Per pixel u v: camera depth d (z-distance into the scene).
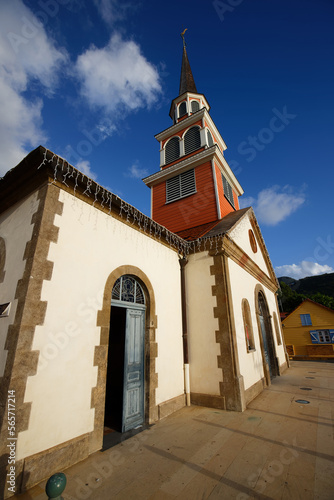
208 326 6.40
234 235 7.98
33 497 2.54
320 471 2.96
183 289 7.06
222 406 5.62
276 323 13.02
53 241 3.67
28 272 3.32
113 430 4.65
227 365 5.84
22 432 2.77
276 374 10.66
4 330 3.25
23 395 2.86
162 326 5.92
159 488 2.71
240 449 3.61
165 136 14.12
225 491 2.64
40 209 3.72
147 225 5.75
